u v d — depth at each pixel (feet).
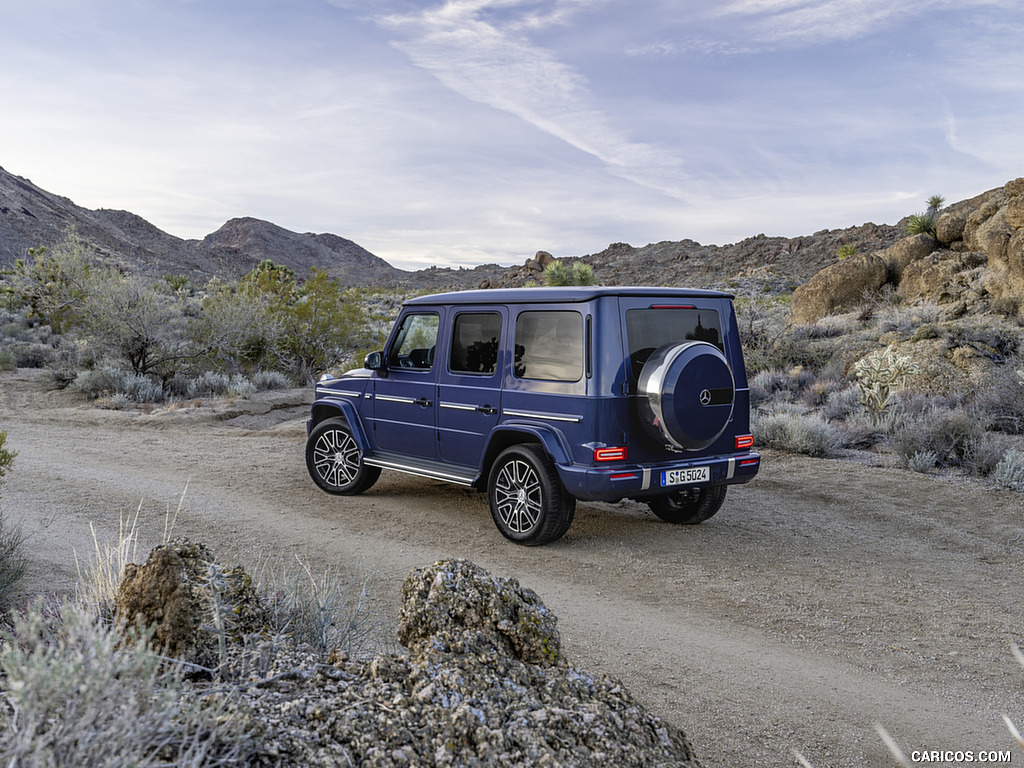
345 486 27.22
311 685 7.93
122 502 25.34
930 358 48.55
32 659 5.49
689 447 19.99
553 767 6.87
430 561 19.65
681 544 21.72
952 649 14.55
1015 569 19.72
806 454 35.29
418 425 24.61
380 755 6.60
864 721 11.69
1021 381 41.27
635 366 20.02
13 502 24.86
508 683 8.20
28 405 50.93
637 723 8.18
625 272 566.77
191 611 9.35
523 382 21.33
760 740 11.07
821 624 15.81
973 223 86.28
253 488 28.19
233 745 6.24
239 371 65.57
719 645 14.69
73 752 5.29
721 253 551.18
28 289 67.05
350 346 73.46
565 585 18.13
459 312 23.40
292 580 13.74
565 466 19.90
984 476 30.66
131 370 59.21
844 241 484.33
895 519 24.66
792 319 94.63
